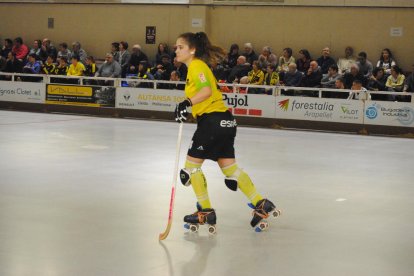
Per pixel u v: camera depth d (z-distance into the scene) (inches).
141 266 246.7
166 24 1085.1
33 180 423.5
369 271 248.4
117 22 1115.3
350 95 833.5
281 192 411.8
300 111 856.3
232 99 891.4
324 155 597.9
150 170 478.6
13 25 1179.9
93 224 311.3
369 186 442.9
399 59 962.7
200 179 297.9
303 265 254.1
